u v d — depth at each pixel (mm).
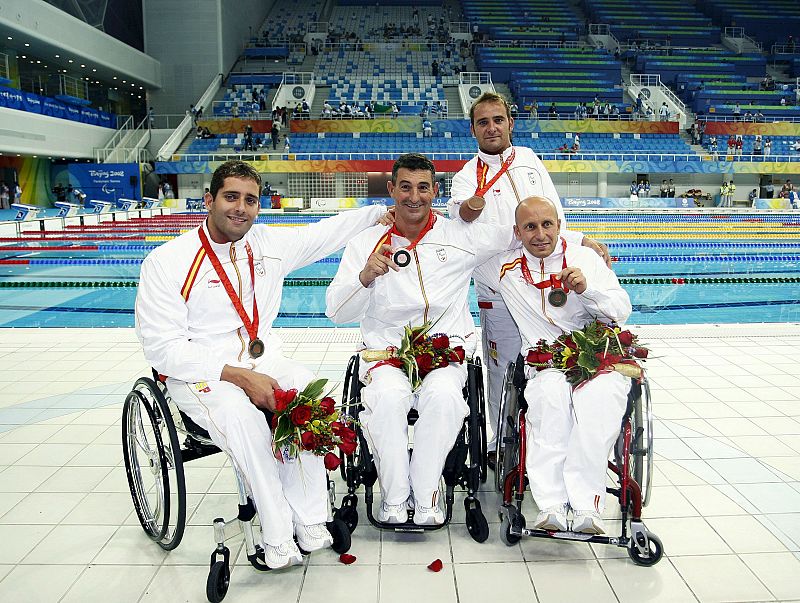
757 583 2164
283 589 2154
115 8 22688
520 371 2549
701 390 4074
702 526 2520
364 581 2191
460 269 2611
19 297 8445
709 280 9469
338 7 35969
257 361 2414
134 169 20594
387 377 2393
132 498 2562
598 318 2537
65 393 4070
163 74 25609
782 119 24812
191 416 2225
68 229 15523
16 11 16672
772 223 16797
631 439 2373
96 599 2104
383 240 2611
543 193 2971
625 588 2141
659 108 25219
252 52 28656
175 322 2266
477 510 2420
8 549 2393
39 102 18500
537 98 25828
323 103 25688
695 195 22031
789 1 34344
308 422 2119
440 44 30375
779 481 2887
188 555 2355
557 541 2434
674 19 32812
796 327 5629
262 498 2109
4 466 3068
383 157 21531
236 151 22453
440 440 2312
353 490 2482
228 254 2365
